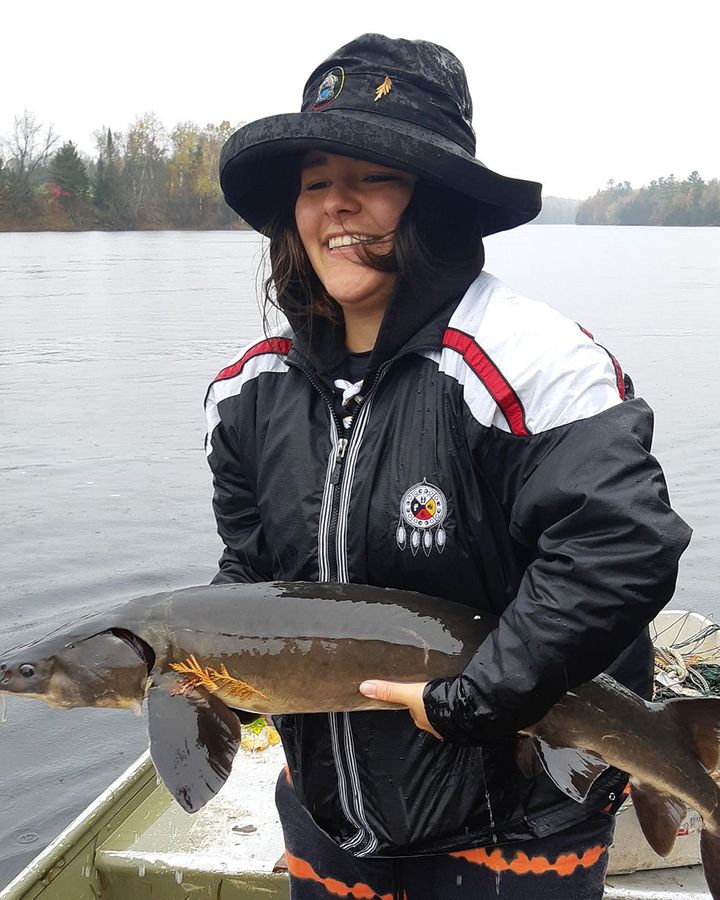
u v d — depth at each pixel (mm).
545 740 2271
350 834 2410
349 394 2342
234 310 33719
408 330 2262
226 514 2705
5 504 10484
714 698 2400
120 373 19672
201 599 2453
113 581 8367
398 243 2270
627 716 2332
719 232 139875
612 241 108188
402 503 2252
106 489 11062
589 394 2043
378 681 2260
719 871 2467
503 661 2037
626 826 3354
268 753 4363
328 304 2455
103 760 5848
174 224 98188
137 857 3467
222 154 2500
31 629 7422
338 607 2352
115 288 42531
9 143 92688
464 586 2307
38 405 16031
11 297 38188
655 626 4844
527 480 2092
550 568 2004
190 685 2393
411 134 2262
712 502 10758
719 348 23609
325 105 2352
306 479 2396
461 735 2115
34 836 5172
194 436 13758
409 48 2311
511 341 2127
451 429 2197
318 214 2371
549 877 2287
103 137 96250
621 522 1929
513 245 94625
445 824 2283
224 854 3574
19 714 6324
